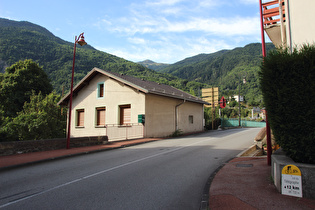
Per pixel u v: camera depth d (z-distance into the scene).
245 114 78.62
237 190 4.43
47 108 20.06
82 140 12.90
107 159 8.95
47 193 4.77
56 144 11.61
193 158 8.52
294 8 6.43
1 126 15.58
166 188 4.96
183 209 3.83
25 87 28.27
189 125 24.28
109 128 16.11
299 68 4.04
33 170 7.23
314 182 3.75
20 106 27.55
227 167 6.58
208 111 36.47
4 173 6.88
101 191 4.82
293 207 3.48
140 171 6.61
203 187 5.01
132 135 16.83
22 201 4.31
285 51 4.50
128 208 3.87
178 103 22.28
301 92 3.99
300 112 4.03
